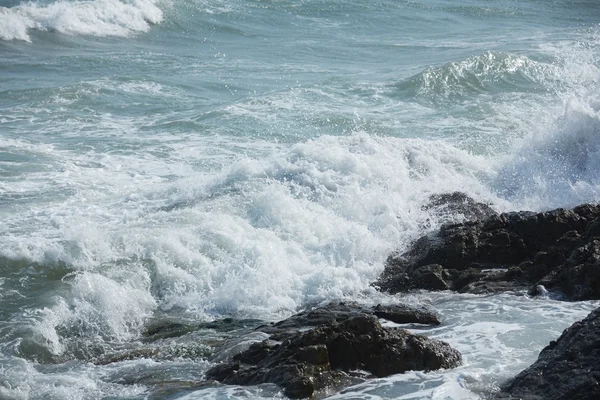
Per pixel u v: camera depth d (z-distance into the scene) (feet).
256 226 85.35
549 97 150.51
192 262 78.13
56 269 74.79
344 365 56.08
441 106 144.66
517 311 67.31
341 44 205.16
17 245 77.15
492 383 54.34
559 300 69.36
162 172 106.32
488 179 100.27
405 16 242.37
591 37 212.64
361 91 150.41
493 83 156.76
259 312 73.20
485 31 229.86
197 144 118.73
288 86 154.81
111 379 59.21
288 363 55.26
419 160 99.86
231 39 209.36
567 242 75.31
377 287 75.72
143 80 152.66
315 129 126.93
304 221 85.56
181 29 216.74
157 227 82.28
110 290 71.97
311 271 78.69
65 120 129.29
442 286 74.28
